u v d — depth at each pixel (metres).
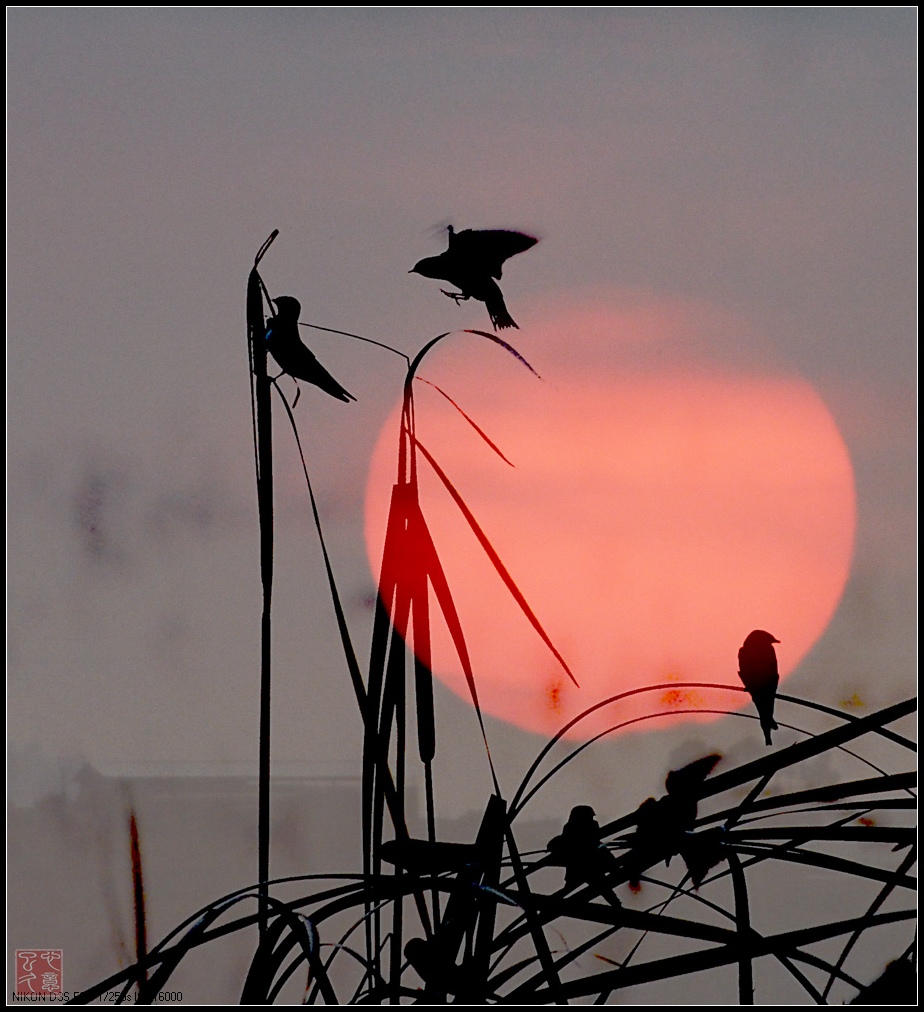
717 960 20.52
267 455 20.73
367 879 20.56
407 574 20.66
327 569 20.66
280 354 20.73
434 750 20.64
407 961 20.55
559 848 20.69
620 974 20.48
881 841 20.64
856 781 20.66
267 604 20.72
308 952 20.45
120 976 20.48
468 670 20.62
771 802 20.67
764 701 20.80
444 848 20.61
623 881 20.66
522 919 20.59
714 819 20.69
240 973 20.95
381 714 20.64
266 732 20.69
